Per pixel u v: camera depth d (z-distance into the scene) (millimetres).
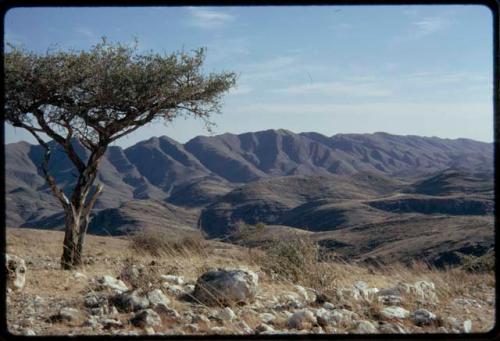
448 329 6523
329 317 6711
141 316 6410
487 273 10711
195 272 11625
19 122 14234
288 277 10469
